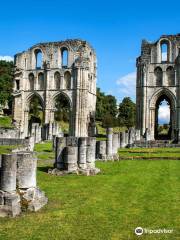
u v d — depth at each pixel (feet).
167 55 237.04
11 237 39.19
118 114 472.85
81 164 90.38
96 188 67.97
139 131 218.59
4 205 47.11
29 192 51.08
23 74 265.13
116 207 52.95
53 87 258.57
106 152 124.77
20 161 50.85
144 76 235.20
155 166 106.32
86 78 254.27
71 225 43.75
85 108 252.42
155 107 241.55
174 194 62.90
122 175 86.74
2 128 228.63
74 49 256.93
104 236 40.11
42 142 210.18
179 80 231.71
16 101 264.72
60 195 60.59
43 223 44.27
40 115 368.27
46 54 261.85
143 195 61.93
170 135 245.04
